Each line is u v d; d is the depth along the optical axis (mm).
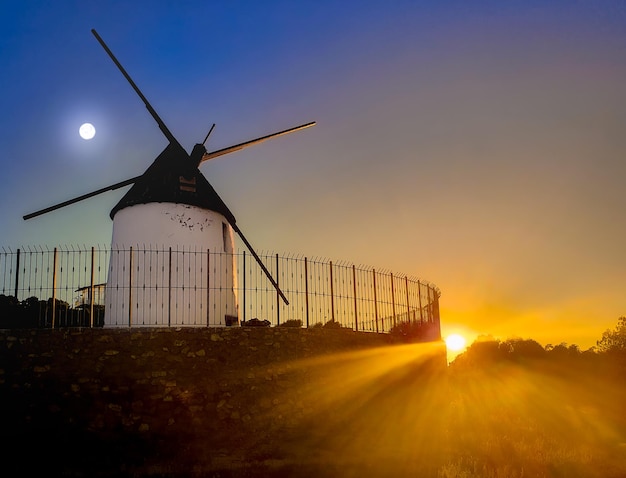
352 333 19750
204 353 16938
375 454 16234
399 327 22547
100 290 21344
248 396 17000
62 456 14648
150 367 16328
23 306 19453
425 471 15297
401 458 16078
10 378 15609
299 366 18062
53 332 16156
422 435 19281
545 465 17609
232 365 17125
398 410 20281
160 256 20562
